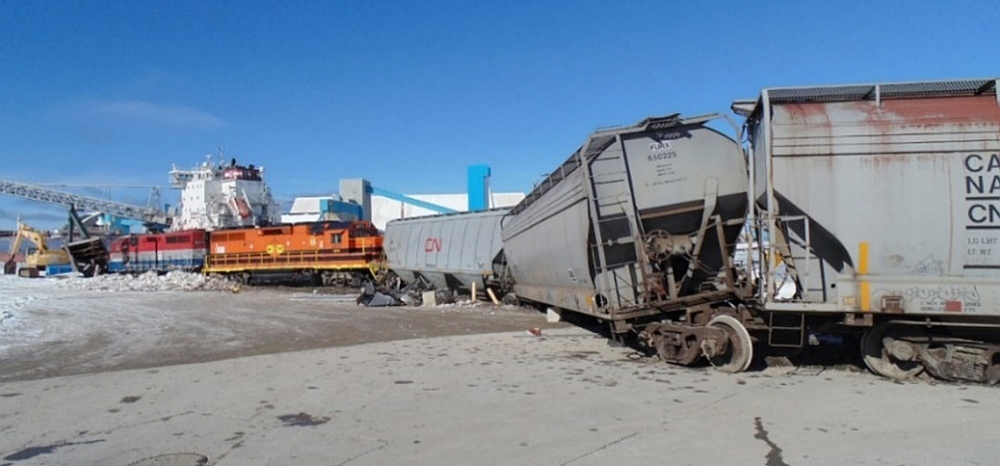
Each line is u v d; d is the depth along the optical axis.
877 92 9.09
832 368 9.77
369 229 37.25
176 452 6.17
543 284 16.42
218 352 13.01
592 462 5.59
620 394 8.27
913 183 8.58
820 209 8.89
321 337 15.24
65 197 70.50
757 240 9.49
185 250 45.41
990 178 8.35
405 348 13.04
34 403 8.45
